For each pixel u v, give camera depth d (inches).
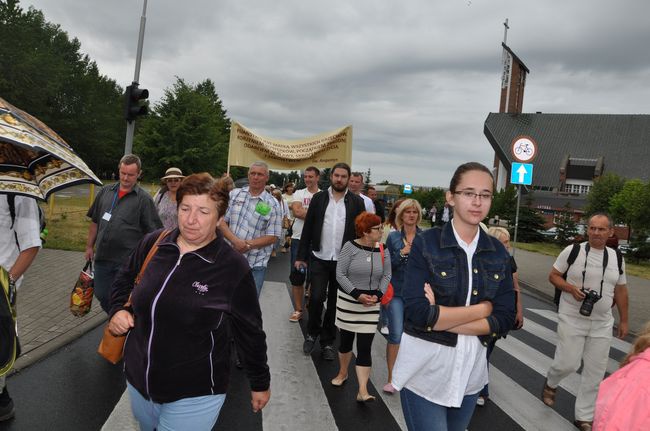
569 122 3747.5
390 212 219.1
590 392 167.3
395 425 155.0
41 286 295.1
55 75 2273.6
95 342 210.7
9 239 122.8
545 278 562.6
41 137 94.9
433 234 96.3
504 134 3742.6
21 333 209.5
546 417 174.1
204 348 86.6
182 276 85.2
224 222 198.8
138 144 1494.8
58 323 227.3
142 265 94.0
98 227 199.5
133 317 90.6
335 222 215.2
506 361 239.5
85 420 142.3
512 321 93.9
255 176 201.6
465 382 93.0
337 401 171.3
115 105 3169.3
